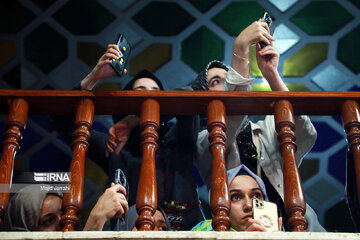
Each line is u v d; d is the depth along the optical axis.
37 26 8.47
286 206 3.96
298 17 8.49
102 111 4.50
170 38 8.61
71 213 3.87
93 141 5.45
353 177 4.37
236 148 5.23
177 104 4.43
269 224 4.03
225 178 4.01
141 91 4.38
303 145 5.14
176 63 8.70
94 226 4.22
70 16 8.45
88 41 8.58
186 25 8.57
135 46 8.66
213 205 3.89
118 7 8.41
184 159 5.22
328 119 8.61
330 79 8.85
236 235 3.63
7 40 8.50
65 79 8.69
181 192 5.08
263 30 5.00
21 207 4.59
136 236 3.62
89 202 8.51
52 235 3.64
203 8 8.45
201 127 5.61
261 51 5.03
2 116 8.37
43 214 4.58
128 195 5.03
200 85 6.00
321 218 8.74
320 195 8.78
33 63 8.61
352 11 8.38
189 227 5.02
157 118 4.30
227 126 4.96
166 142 5.27
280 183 5.12
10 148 4.19
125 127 5.25
